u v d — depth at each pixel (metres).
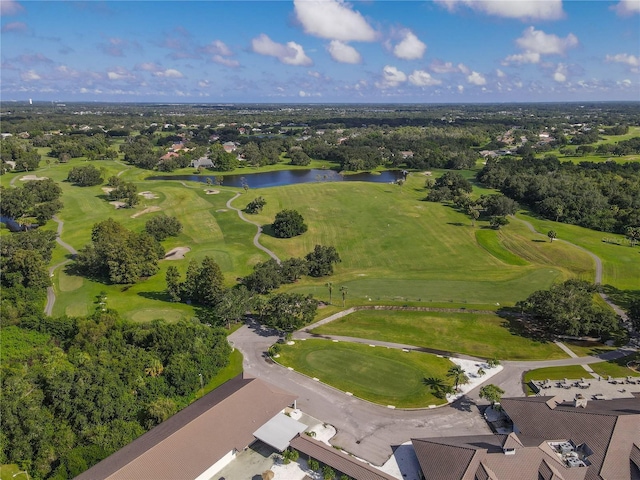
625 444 57.97
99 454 60.53
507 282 126.12
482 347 92.25
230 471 60.75
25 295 110.75
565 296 96.69
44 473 59.56
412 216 188.50
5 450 60.69
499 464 55.78
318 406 73.88
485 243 158.25
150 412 67.19
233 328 100.69
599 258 142.12
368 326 101.81
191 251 151.50
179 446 59.06
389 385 79.50
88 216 186.50
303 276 133.62
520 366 85.19
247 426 64.69
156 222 161.88
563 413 64.19
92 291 120.44
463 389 78.19
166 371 76.69
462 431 68.06
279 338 96.38
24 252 117.50
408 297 116.50
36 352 83.38
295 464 62.00
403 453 63.69
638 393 74.88
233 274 133.62
